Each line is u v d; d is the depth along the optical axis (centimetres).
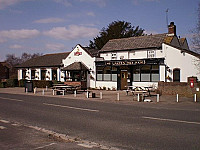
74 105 1434
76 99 1828
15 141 663
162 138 671
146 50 2700
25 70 4022
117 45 3112
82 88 2822
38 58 4212
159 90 2144
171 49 2327
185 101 1639
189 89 2005
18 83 3844
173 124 855
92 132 752
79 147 601
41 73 3769
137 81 2547
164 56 2369
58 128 813
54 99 1825
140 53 2761
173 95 2025
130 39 3169
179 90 2052
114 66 2750
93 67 2934
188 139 657
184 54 2248
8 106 1392
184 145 602
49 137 703
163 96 1959
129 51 2864
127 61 2544
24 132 765
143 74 2508
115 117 1009
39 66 3722
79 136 708
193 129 775
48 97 2012
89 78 2983
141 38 3050
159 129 779
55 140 671
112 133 736
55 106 1381
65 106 1382
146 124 859
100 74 2902
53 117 1020
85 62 3047
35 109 1262
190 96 1916
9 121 945
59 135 713
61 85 2506
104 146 604
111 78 2789
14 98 1908
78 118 990
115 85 2742
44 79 3716
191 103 1542
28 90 2697
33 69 3866
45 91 2766
